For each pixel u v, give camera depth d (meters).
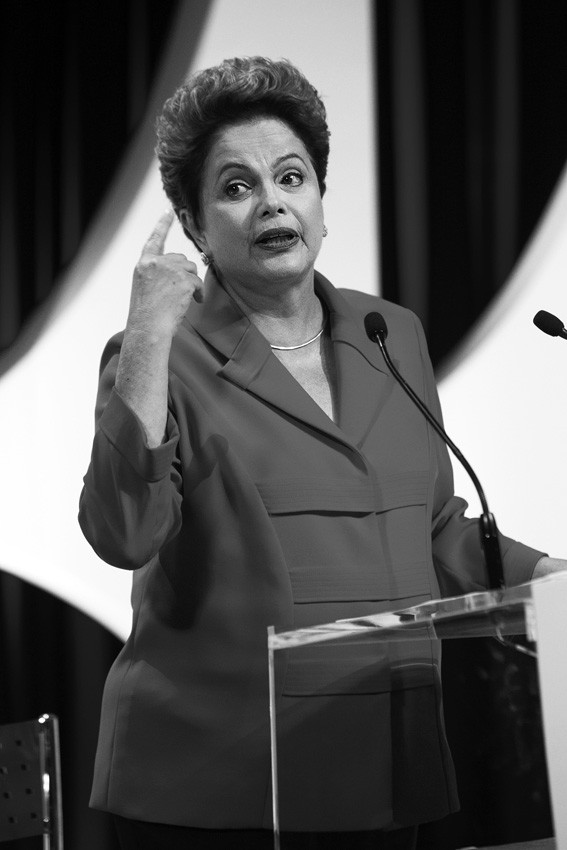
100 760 5.07
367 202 10.61
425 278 10.45
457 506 5.95
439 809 3.29
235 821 4.69
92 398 10.89
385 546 5.17
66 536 10.78
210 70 5.56
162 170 5.75
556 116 10.44
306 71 10.80
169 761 4.82
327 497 5.09
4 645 10.68
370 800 3.41
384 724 3.42
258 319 5.64
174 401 5.16
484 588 5.61
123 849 5.00
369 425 5.42
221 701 4.84
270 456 5.11
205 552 5.02
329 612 4.93
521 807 3.14
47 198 11.12
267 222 5.34
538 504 10.13
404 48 10.69
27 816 4.59
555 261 10.32
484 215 10.45
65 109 11.16
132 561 4.73
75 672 10.69
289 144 5.48
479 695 3.27
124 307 10.93
